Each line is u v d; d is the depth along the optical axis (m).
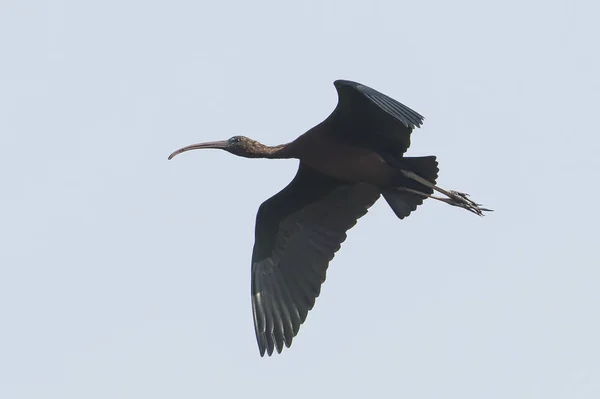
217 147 19.38
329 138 17.84
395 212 18.30
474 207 18.08
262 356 18.44
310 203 18.94
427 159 17.73
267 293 18.80
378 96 16.02
